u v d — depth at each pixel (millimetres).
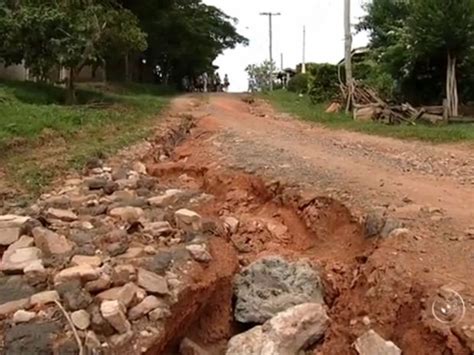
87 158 9297
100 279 4395
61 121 11719
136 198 7211
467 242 5227
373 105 17938
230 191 8109
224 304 5254
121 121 13625
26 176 8031
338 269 5703
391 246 5289
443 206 6449
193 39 34062
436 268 4742
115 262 4855
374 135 14422
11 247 5086
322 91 24984
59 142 10359
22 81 17234
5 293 4359
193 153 10984
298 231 6902
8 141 9398
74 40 15023
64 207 6625
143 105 17781
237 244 6383
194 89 41469
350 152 11016
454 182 8000
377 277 4930
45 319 3994
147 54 34625
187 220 6109
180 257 5086
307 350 4668
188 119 15945
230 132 13367
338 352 4621
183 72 38219
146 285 4461
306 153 10352
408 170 8969
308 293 5238
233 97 29203
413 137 13609
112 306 4055
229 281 5371
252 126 15391
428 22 16703
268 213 7520
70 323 3936
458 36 16484
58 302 4145
